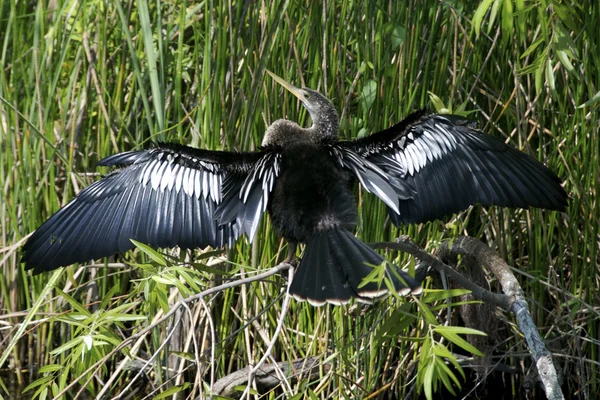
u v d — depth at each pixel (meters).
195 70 9.65
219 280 8.97
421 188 6.93
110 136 9.67
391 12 8.51
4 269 9.87
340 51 8.66
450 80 9.04
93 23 10.05
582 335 9.39
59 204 9.93
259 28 8.93
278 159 6.84
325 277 6.11
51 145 8.87
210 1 8.48
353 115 9.03
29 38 10.03
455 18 8.30
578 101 8.68
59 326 9.89
